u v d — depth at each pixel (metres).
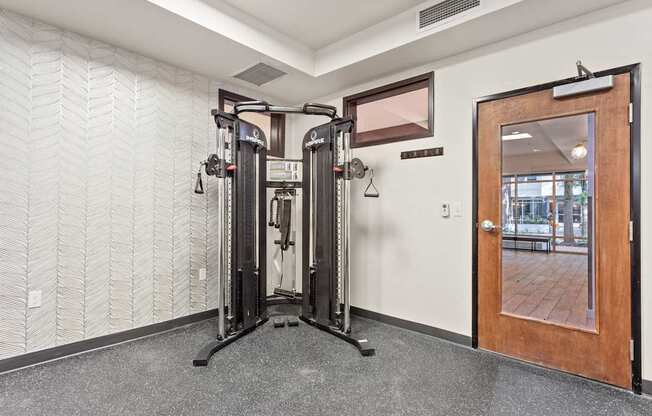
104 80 2.63
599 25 2.11
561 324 2.25
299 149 4.13
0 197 2.16
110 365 2.30
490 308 2.56
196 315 3.21
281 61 2.93
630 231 2.01
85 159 2.53
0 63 2.17
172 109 3.04
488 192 2.57
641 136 1.98
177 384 2.05
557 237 2.53
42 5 2.14
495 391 2.00
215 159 2.66
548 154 2.56
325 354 2.50
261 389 2.00
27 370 2.22
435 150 2.86
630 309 2.01
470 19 2.24
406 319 3.03
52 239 2.38
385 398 1.91
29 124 2.28
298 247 4.08
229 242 2.82
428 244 2.90
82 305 2.52
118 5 2.14
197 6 2.36
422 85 3.04
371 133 5.14
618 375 2.04
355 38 2.92
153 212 2.91
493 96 2.54
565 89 2.20
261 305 3.15
